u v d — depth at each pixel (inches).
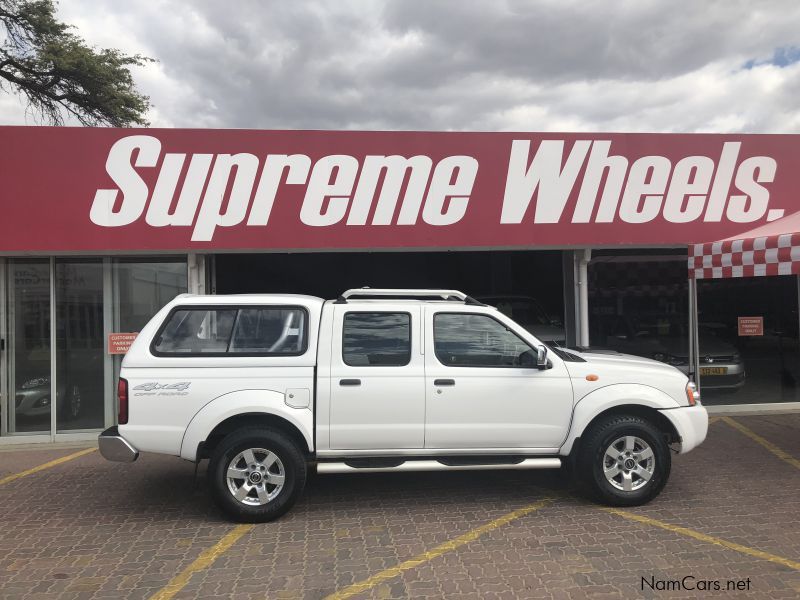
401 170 325.1
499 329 209.6
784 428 327.9
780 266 260.2
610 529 185.3
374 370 200.2
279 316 205.6
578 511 202.2
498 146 330.3
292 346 202.5
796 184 350.3
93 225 309.6
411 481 239.9
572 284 370.6
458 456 205.3
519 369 205.6
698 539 176.9
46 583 156.3
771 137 347.3
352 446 199.5
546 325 411.2
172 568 164.1
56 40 837.2
